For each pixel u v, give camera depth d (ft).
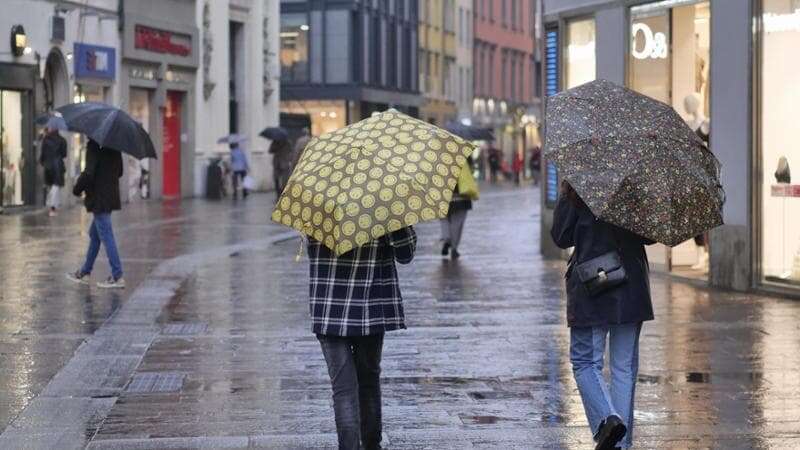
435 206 32.58
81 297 72.54
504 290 77.10
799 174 70.38
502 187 317.63
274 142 203.21
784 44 71.41
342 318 34.22
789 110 71.00
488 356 53.21
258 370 50.42
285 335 59.21
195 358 53.11
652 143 34.78
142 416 42.37
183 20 207.72
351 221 32.35
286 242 115.65
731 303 69.51
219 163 213.46
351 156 33.27
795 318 63.52
